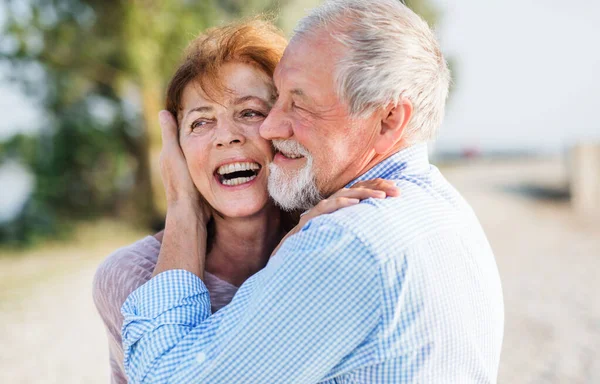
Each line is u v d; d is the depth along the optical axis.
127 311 1.47
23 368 4.50
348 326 1.24
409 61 1.38
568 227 10.14
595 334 4.82
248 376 1.26
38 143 11.59
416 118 1.43
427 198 1.38
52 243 9.87
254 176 1.76
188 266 1.57
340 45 1.37
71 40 9.53
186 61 1.71
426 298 1.26
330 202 1.34
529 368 4.20
